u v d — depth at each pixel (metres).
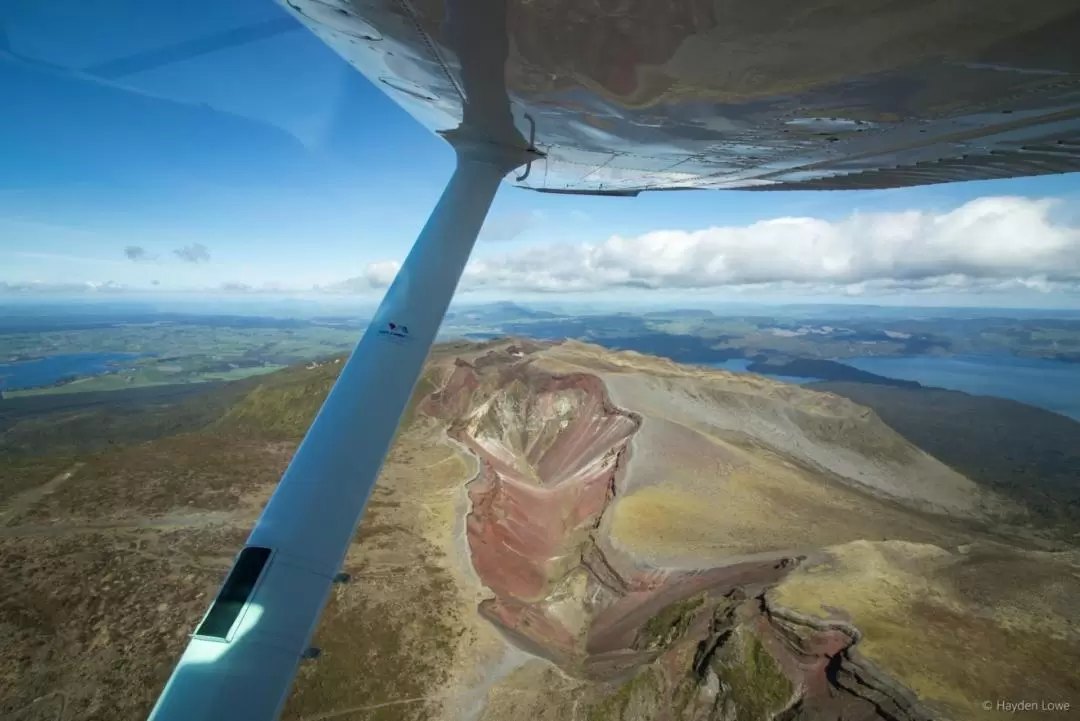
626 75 6.14
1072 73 4.27
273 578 5.59
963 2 3.53
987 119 5.57
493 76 7.30
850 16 4.04
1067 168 6.81
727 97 6.09
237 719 4.78
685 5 4.46
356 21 7.05
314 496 6.22
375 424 6.94
